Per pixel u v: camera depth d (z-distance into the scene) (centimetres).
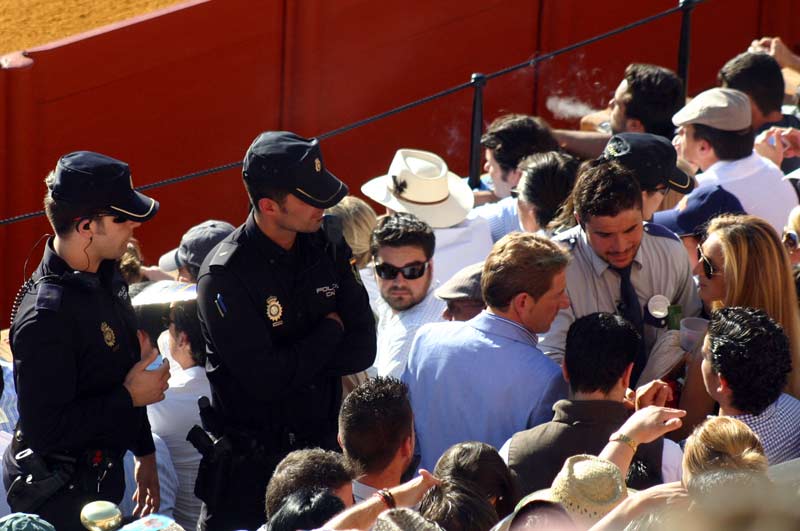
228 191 3866
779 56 3566
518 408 1463
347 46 3884
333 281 1542
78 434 1463
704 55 4481
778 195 2211
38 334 1420
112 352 1496
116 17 4225
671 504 661
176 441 1762
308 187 1445
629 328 1347
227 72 3728
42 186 3481
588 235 1669
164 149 3691
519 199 1973
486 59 4144
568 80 4291
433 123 4131
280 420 1558
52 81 3406
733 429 1012
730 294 1569
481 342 1494
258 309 1493
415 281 1758
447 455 1209
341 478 1179
